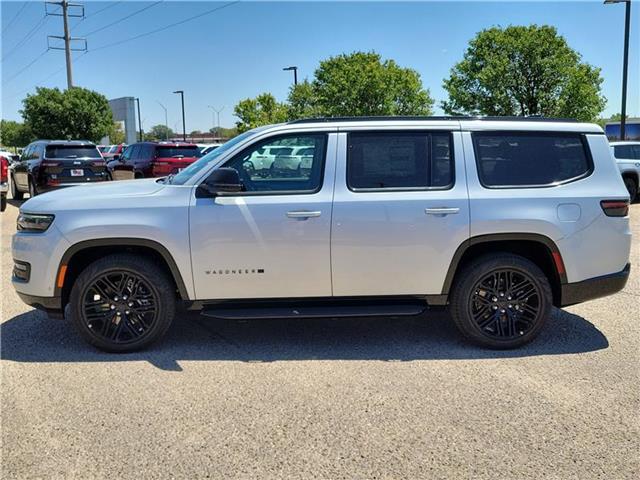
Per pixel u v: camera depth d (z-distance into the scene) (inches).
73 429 135.0
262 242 176.7
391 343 192.5
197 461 121.9
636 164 560.4
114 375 165.6
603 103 968.3
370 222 177.2
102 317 180.4
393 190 179.9
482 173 182.5
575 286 183.9
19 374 166.4
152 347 187.8
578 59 973.2
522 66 949.8
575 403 147.8
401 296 183.3
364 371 168.7
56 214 177.0
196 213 176.1
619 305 234.7
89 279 177.2
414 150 182.5
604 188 185.0
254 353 183.0
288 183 182.5
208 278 178.5
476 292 183.3
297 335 200.2
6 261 327.6
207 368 170.9
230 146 186.9
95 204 177.8
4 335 199.8
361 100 1131.9
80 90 1696.6
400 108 1227.2
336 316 179.2
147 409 144.7
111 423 137.7
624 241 185.6
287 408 145.3
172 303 182.5
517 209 179.0
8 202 639.1
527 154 185.2
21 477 116.1
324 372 167.9
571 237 180.9
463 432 133.5
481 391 154.9
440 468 119.3
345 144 181.6
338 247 177.9
